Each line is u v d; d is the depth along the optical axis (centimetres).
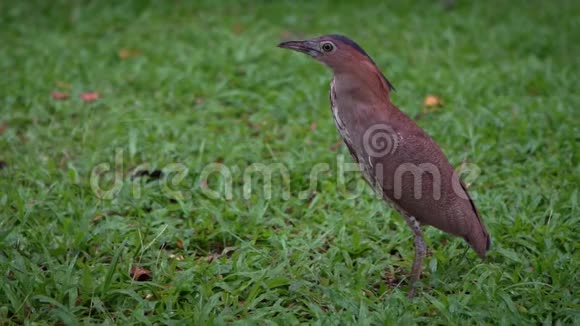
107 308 874
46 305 862
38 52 1714
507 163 1254
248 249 1002
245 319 832
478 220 939
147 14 1941
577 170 1206
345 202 1148
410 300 895
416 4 2081
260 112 1448
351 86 970
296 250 1009
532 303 884
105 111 1470
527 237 1030
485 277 918
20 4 2006
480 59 1722
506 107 1454
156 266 957
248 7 2052
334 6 2064
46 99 1495
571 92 1555
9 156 1286
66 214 1091
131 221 1077
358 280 932
